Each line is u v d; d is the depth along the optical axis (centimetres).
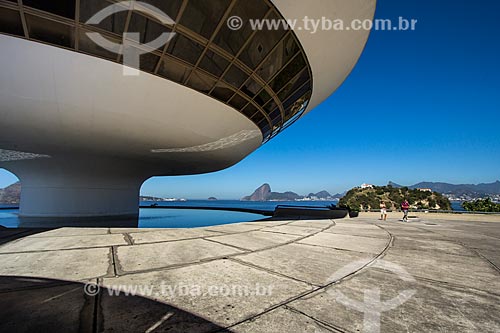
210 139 1271
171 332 226
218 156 1669
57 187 1592
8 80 734
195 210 3291
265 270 427
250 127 1236
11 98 811
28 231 832
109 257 500
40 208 1580
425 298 316
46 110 886
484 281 386
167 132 1112
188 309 274
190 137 1200
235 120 1111
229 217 2177
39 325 234
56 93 801
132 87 808
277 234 845
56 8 585
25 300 291
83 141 1195
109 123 993
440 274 418
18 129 1031
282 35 775
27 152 1359
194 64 772
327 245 661
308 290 337
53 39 648
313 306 287
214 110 991
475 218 1619
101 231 846
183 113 973
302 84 1073
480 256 558
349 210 1812
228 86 891
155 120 995
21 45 650
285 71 934
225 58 784
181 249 583
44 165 1523
